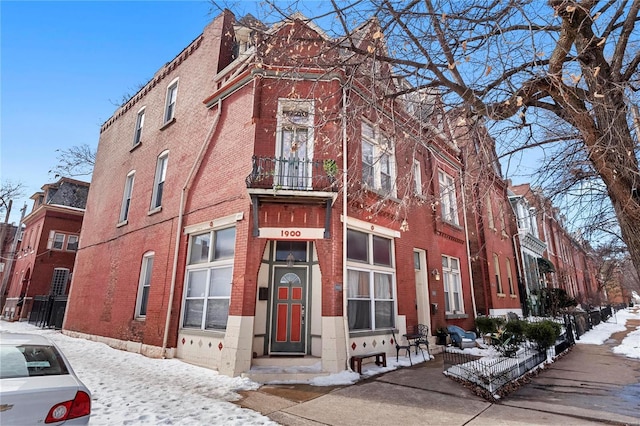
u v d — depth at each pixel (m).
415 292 11.52
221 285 9.36
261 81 10.05
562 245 32.56
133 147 15.39
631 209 4.23
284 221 8.88
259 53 8.98
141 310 12.05
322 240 8.87
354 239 9.83
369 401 6.21
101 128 19.58
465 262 15.41
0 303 28.19
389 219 11.01
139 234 13.09
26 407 3.28
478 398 6.37
